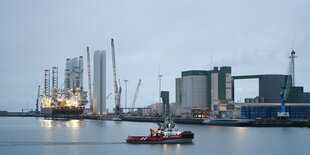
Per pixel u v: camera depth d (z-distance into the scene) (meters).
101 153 138.12
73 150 145.88
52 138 199.38
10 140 187.38
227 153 142.00
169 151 142.25
